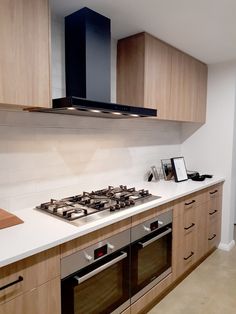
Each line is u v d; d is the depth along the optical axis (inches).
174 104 100.2
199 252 104.3
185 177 114.5
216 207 116.5
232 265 106.8
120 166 99.5
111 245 61.9
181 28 81.7
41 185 73.1
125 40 90.0
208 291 88.7
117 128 97.2
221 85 118.7
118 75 92.8
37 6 54.9
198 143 127.9
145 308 78.2
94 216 61.8
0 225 53.7
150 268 77.2
